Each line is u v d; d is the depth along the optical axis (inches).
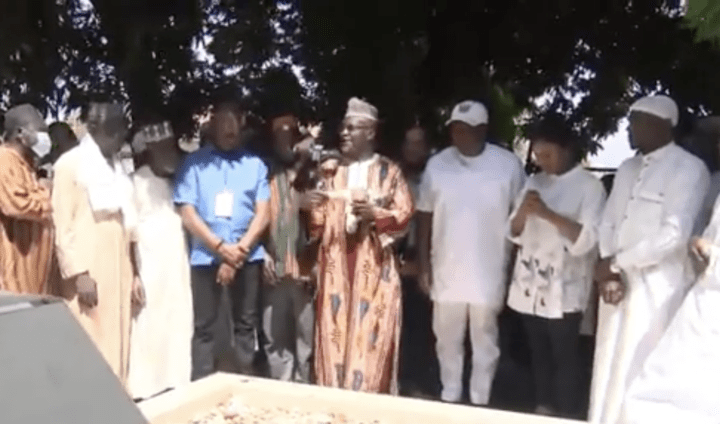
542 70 302.7
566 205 163.6
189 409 112.0
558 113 285.4
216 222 174.2
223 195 174.6
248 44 284.2
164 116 262.5
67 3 273.6
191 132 270.7
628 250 147.2
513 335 191.8
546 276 164.4
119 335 163.5
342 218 167.6
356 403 114.4
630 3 288.4
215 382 122.4
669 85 291.0
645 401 135.3
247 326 180.7
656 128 146.7
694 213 144.2
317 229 170.4
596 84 298.7
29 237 155.3
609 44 295.0
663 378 135.2
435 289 177.5
